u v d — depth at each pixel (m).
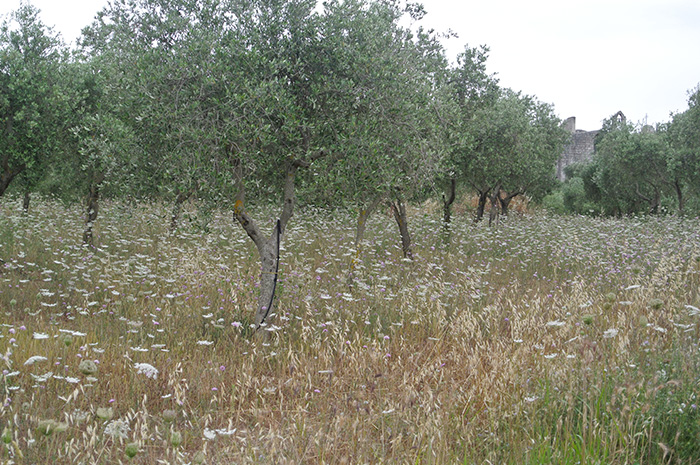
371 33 7.07
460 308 7.98
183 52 6.32
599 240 13.27
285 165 7.36
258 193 7.51
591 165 28.64
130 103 6.89
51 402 4.37
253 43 6.66
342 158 6.92
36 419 3.88
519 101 18.28
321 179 6.78
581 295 7.23
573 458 3.62
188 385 5.12
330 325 6.84
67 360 5.43
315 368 5.64
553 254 12.02
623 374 4.30
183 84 6.43
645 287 7.89
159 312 7.34
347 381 5.40
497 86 14.54
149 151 6.88
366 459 3.64
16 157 10.21
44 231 12.82
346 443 4.05
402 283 9.54
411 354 6.20
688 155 19.34
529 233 14.46
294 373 5.44
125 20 6.95
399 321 7.49
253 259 11.14
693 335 5.17
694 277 8.89
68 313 7.40
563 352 5.09
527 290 9.05
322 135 7.04
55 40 10.84
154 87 6.27
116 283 8.81
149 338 6.49
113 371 5.29
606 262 10.52
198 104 6.11
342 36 6.96
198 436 4.25
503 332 7.13
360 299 7.96
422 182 8.14
